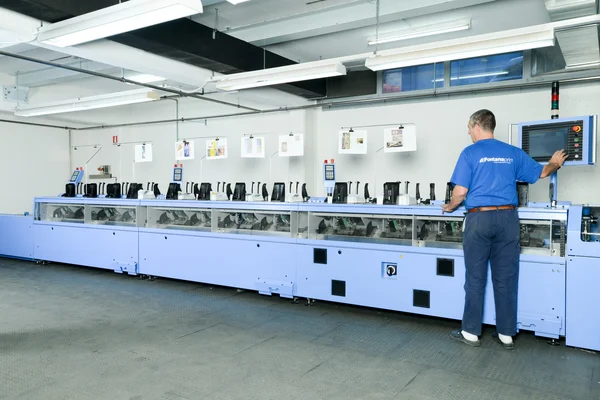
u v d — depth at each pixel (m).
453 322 3.22
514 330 2.68
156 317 3.32
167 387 2.15
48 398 2.03
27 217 5.60
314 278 3.57
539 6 4.07
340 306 3.66
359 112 6.14
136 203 4.64
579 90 4.70
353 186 6.20
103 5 3.29
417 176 5.71
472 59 5.29
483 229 2.61
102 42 3.84
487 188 2.62
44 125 7.85
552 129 2.92
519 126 3.06
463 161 2.68
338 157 6.34
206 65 4.52
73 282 4.52
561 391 2.10
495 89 5.11
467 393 2.09
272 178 6.91
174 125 7.97
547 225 2.80
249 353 2.60
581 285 2.57
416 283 3.14
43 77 6.60
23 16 3.13
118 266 4.74
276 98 6.10
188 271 4.27
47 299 3.84
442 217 3.09
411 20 4.41
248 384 2.18
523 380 2.22
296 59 5.75
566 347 2.68
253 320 3.26
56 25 3.08
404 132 4.48
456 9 4.14
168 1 2.51
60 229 5.25
